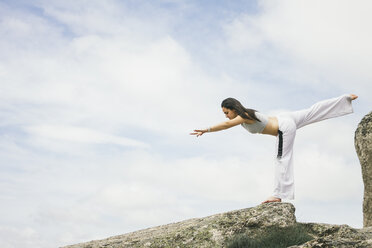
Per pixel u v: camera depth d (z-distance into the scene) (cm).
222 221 631
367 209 768
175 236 627
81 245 710
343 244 484
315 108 637
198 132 611
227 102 621
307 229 616
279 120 625
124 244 645
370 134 757
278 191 630
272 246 564
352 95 638
